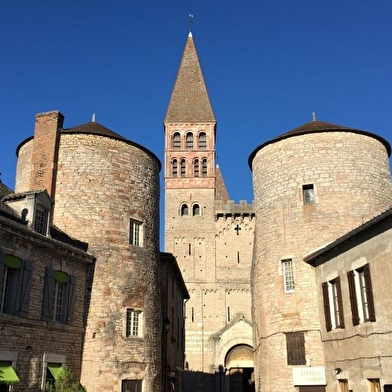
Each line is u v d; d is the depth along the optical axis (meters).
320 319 24.44
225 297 62.81
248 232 65.31
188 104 72.31
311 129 28.00
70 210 25.27
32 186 25.92
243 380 58.25
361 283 20.72
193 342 60.56
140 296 25.70
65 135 26.56
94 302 23.95
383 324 18.58
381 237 19.03
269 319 26.61
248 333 55.91
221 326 61.47
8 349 18.53
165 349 30.14
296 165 27.80
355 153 27.52
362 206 26.64
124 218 26.27
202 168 68.75
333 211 26.47
